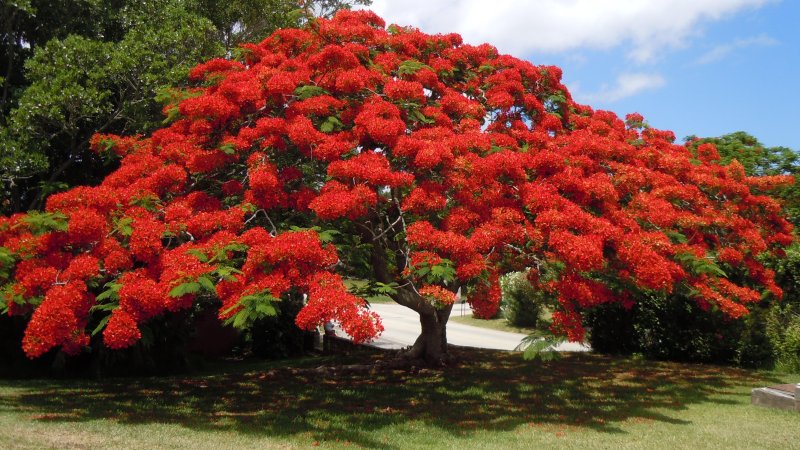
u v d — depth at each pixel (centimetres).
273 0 1487
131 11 1278
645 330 1313
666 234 789
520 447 610
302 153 804
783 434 670
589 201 768
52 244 660
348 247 812
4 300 625
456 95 931
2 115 1089
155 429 666
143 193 724
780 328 1158
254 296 585
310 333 1636
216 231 713
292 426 701
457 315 2733
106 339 590
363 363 1249
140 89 1102
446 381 1012
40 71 1040
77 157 1184
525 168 789
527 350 675
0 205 1095
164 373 1185
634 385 985
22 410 765
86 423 688
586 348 1551
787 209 1230
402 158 780
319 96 819
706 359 1229
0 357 1155
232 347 1559
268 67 885
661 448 611
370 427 698
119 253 650
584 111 1109
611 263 739
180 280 593
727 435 663
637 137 1059
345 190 715
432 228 703
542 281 742
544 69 1059
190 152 779
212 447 591
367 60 913
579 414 776
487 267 693
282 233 681
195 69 943
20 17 1145
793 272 1139
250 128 799
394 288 763
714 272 721
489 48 1074
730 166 934
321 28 959
